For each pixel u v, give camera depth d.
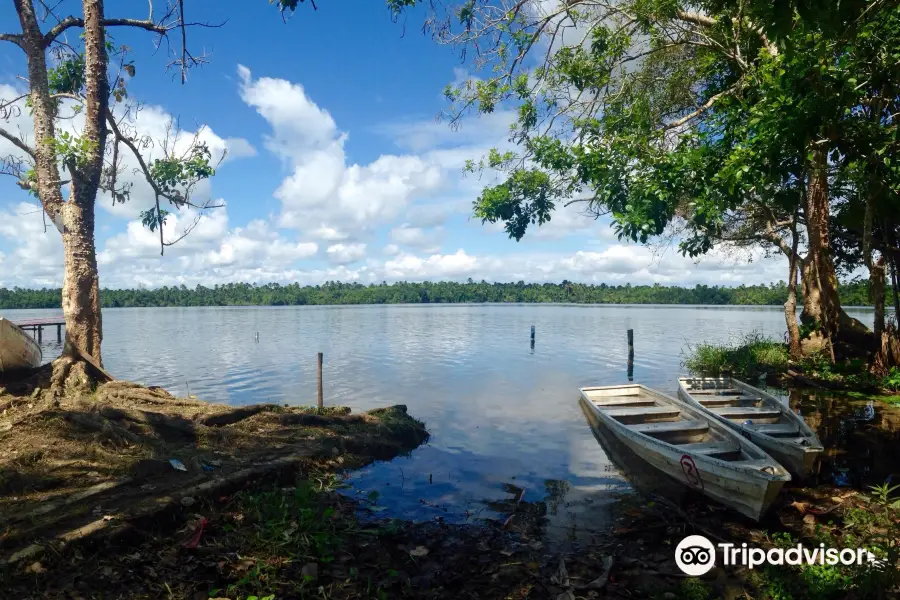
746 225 22.70
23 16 11.19
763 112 8.73
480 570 5.61
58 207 11.31
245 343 32.19
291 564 5.39
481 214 14.37
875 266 17.02
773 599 5.00
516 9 13.31
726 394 12.87
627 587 5.29
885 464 8.98
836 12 4.19
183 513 6.19
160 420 8.91
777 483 6.38
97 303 11.35
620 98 14.45
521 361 23.78
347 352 27.17
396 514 7.18
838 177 14.76
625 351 27.67
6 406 8.98
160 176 12.74
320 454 8.92
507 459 9.68
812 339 19.06
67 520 5.50
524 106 14.39
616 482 8.45
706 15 14.05
